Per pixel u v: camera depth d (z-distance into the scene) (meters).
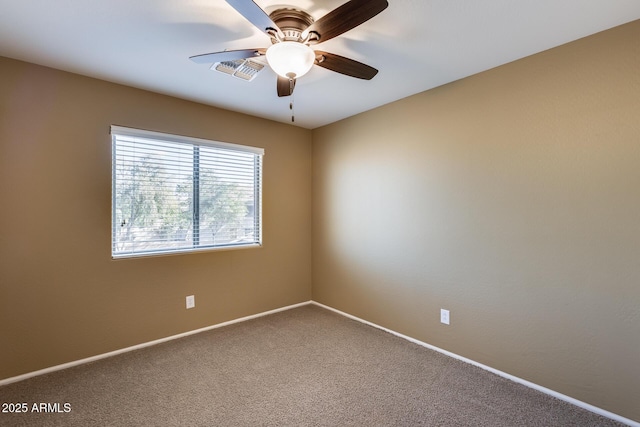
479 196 2.33
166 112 2.74
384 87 2.59
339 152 3.50
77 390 2.03
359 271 3.29
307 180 3.85
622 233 1.74
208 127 3.00
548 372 2.01
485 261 2.31
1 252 2.09
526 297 2.11
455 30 1.77
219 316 3.12
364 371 2.28
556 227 1.97
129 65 2.20
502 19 1.67
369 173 3.16
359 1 1.27
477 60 2.13
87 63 2.17
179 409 1.85
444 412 1.83
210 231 3.10
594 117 1.82
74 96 2.33
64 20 1.68
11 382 2.10
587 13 1.62
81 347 2.38
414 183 2.76
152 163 2.74
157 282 2.74
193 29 1.77
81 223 2.38
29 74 2.17
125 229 2.62
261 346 2.68
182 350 2.60
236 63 2.18
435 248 2.62
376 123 3.08
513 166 2.15
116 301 2.53
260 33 1.82
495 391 2.04
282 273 3.63
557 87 1.95
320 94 2.74
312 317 3.39
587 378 1.86
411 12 1.61
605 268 1.79
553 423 1.74
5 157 2.10
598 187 1.81
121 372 2.25
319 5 1.58
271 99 2.86
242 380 2.16
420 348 2.66
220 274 3.13
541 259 2.04
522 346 2.12
